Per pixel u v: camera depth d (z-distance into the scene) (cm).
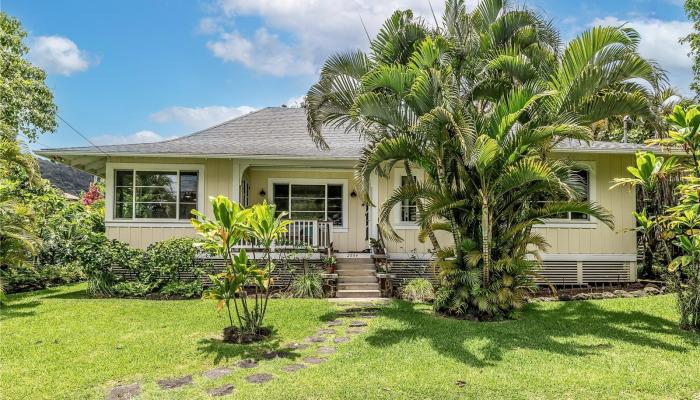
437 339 677
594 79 754
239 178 1236
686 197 763
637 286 1210
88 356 595
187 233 1223
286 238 1202
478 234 839
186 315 844
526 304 951
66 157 1203
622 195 1249
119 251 1090
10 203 971
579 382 499
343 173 1432
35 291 1159
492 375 522
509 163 760
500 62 780
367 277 1138
